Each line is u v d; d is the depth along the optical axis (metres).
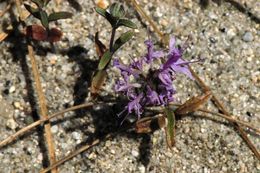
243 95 0.25
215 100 0.25
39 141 0.24
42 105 0.24
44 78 0.25
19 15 0.26
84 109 0.24
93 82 0.23
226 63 0.26
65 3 0.27
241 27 0.27
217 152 0.24
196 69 0.26
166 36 0.26
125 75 0.22
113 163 0.24
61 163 0.23
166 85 0.22
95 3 0.27
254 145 0.24
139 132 0.23
